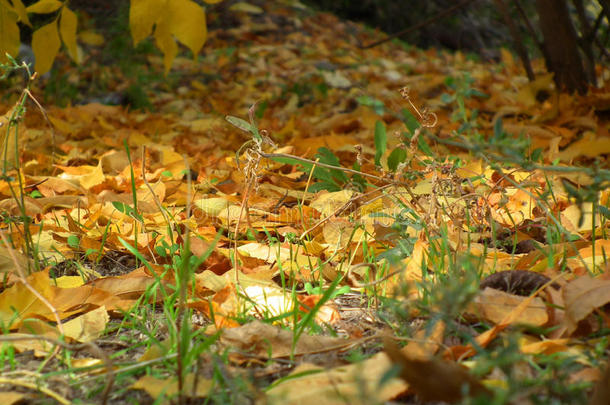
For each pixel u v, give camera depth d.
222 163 2.10
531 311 1.34
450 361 1.29
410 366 1.21
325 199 1.74
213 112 3.47
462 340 1.34
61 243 1.61
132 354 1.36
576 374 1.27
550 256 1.43
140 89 3.64
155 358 1.33
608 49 3.79
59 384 1.31
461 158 2.06
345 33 5.48
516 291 1.40
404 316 1.31
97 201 1.78
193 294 1.43
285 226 1.68
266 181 1.91
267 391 1.26
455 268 1.39
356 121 2.71
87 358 1.34
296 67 4.45
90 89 3.83
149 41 4.43
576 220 1.60
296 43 5.02
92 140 2.41
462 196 1.58
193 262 1.48
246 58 4.59
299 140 2.14
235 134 2.52
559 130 2.29
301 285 1.50
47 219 1.71
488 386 1.25
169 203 1.82
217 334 1.31
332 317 1.41
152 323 1.42
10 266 1.49
